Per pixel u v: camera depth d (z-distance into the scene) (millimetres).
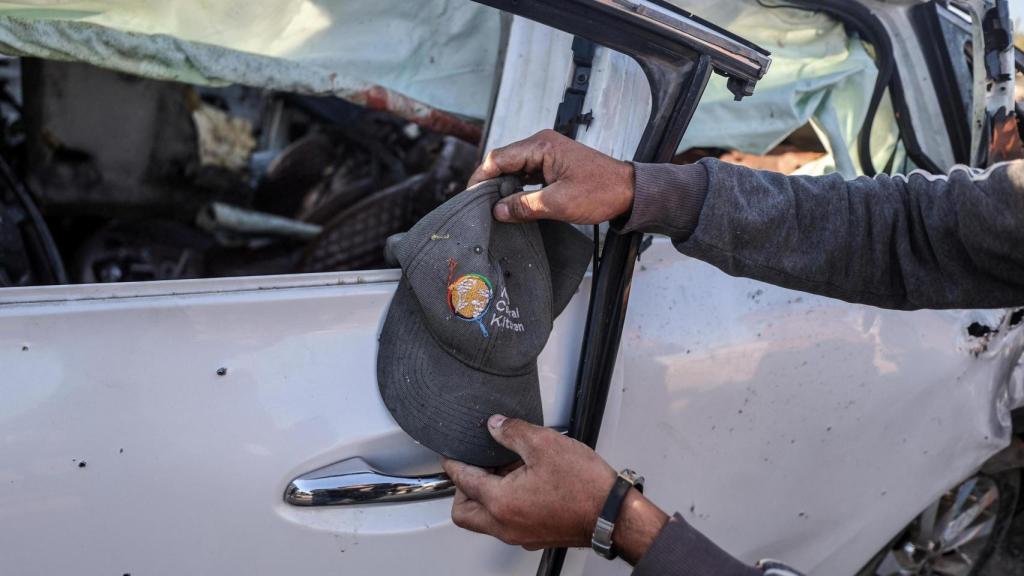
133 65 1245
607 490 976
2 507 899
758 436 1508
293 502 1053
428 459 1155
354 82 1402
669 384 1360
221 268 2188
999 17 1584
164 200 2088
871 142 1852
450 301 999
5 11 1157
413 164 2492
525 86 1271
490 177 1057
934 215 1066
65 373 933
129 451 958
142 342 973
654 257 1382
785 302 1490
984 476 2285
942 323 1707
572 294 1148
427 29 1424
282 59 1350
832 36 1700
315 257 2094
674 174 1035
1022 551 2301
